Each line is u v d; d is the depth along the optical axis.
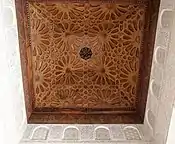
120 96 1.64
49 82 1.59
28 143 1.40
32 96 1.59
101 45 1.50
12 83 1.27
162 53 1.29
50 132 1.50
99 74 1.59
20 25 1.34
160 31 1.31
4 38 1.15
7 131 1.20
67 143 1.41
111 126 1.57
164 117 1.24
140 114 1.62
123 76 1.58
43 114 1.63
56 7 1.36
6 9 1.17
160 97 1.31
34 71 1.54
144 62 1.50
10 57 1.24
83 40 1.48
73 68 1.57
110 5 1.36
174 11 1.15
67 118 1.61
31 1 1.32
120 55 1.52
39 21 1.40
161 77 1.30
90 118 1.62
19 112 1.40
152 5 1.34
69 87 1.62
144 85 1.54
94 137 1.46
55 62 1.54
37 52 1.49
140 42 1.47
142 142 1.43
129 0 1.32
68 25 1.43
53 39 1.47
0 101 1.10
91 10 1.38
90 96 1.64
